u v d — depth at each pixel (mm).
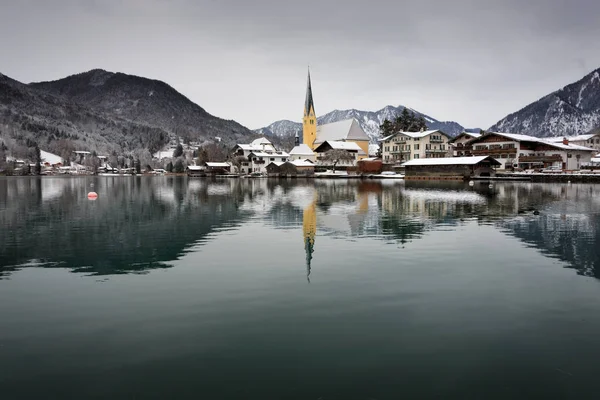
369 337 9914
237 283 14242
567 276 15039
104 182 103938
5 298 12836
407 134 130375
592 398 7535
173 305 12109
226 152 197375
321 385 7910
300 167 132125
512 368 8523
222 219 30375
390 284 14055
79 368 8570
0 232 24922
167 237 23141
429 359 8867
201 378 8164
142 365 8664
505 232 24250
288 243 21250
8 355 9125
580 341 9711
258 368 8508
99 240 22297
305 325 10625
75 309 11859
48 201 45906
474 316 11203
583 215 31406
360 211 34688
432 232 24391
